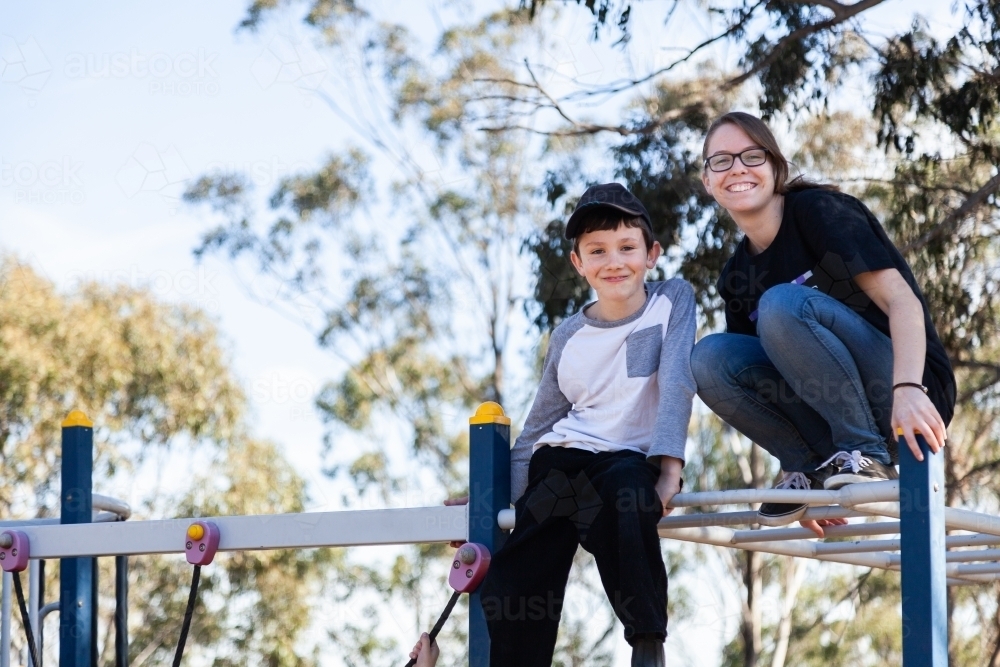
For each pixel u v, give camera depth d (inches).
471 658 111.0
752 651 601.6
